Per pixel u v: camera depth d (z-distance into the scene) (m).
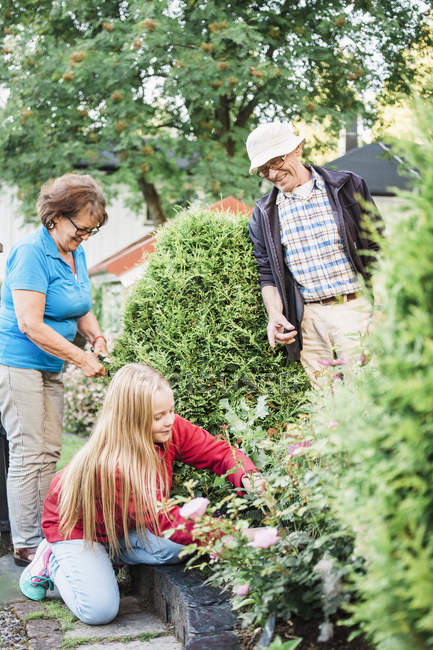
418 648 1.29
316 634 1.90
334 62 9.37
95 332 3.49
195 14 8.66
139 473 2.44
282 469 2.30
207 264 3.13
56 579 2.54
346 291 3.18
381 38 9.47
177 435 2.65
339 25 8.70
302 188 3.17
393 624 1.30
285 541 2.12
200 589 2.36
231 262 3.16
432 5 9.35
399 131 1.53
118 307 7.44
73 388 8.11
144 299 3.23
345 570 1.74
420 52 9.40
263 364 3.14
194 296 3.12
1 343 3.10
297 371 3.17
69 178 3.07
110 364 3.33
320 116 9.58
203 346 3.05
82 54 8.59
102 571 2.47
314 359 3.31
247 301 3.16
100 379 3.46
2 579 2.99
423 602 1.16
